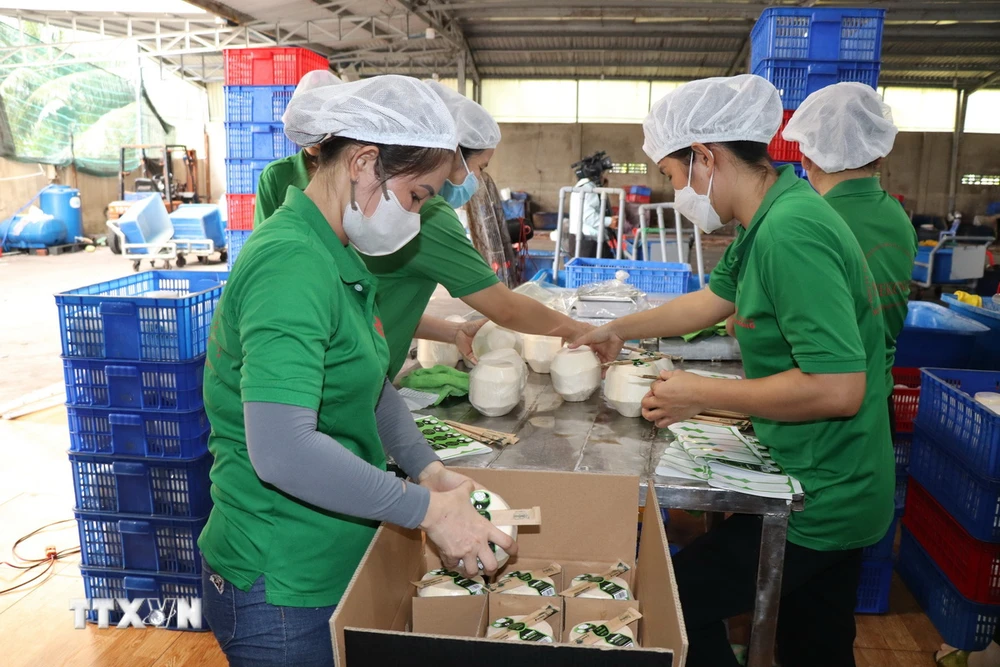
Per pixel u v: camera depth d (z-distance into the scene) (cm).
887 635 243
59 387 478
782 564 138
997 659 218
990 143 1485
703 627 153
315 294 93
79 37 1483
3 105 1328
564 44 1380
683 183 145
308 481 91
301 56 516
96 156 1520
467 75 1552
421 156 101
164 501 233
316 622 111
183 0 1051
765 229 129
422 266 172
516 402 181
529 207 1497
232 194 545
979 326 325
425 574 133
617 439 163
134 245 1033
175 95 1692
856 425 137
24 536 296
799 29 332
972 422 224
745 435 161
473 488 120
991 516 216
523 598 127
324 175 104
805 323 122
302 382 90
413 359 262
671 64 1474
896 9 1082
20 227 1219
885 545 250
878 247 199
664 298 312
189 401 227
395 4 1148
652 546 119
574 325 206
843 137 203
